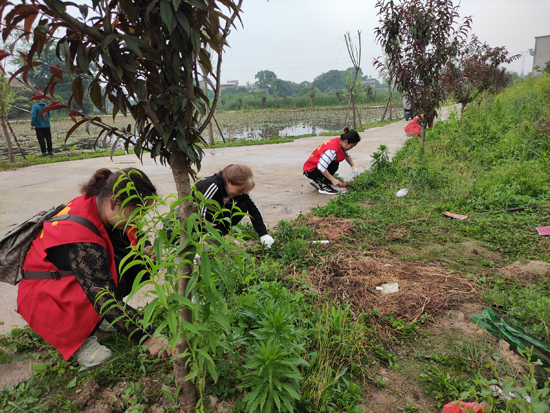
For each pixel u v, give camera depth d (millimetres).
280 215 5211
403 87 8008
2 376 2236
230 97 66688
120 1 1311
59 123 29188
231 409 1933
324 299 2953
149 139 1663
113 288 2057
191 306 1490
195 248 1688
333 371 2207
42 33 1240
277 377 1835
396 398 2090
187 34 1423
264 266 3256
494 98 16734
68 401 2008
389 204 5477
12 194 6336
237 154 11117
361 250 3951
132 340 2512
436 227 4527
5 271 2127
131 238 2127
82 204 2078
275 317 1882
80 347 2242
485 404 1862
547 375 2156
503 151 7496
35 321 2107
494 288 3057
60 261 2045
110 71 1387
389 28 7641
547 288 3059
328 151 6102
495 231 4203
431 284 3207
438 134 10133
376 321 2729
